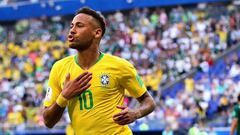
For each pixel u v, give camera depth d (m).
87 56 8.00
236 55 37.38
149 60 40.22
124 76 8.05
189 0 45.34
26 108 36.84
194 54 38.84
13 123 35.88
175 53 39.81
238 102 19.59
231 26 41.25
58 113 7.76
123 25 46.31
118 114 7.59
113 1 48.38
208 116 31.86
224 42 40.12
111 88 7.95
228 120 30.59
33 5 51.47
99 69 7.96
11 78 44.59
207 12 44.41
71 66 8.06
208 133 28.42
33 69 44.97
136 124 30.78
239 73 35.09
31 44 48.72
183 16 44.28
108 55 8.14
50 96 8.08
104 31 8.14
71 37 7.89
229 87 32.97
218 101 32.28
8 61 47.59
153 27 44.56
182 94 33.66
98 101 7.86
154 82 36.62
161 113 31.83
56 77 8.12
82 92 7.64
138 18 46.41
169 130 29.42
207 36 40.94
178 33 42.19
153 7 47.12
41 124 33.53
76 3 49.91
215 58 37.72
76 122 7.95
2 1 54.94
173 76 37.94
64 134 32.66
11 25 52.28
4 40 51.09
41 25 50.84
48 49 47.41
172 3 46.00
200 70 36.44
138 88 8.25
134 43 43.12
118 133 7.93
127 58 41.47
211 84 34.06
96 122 7.83
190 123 30.09
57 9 50.59
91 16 7.96
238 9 43.34
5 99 40.47
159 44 41.62
